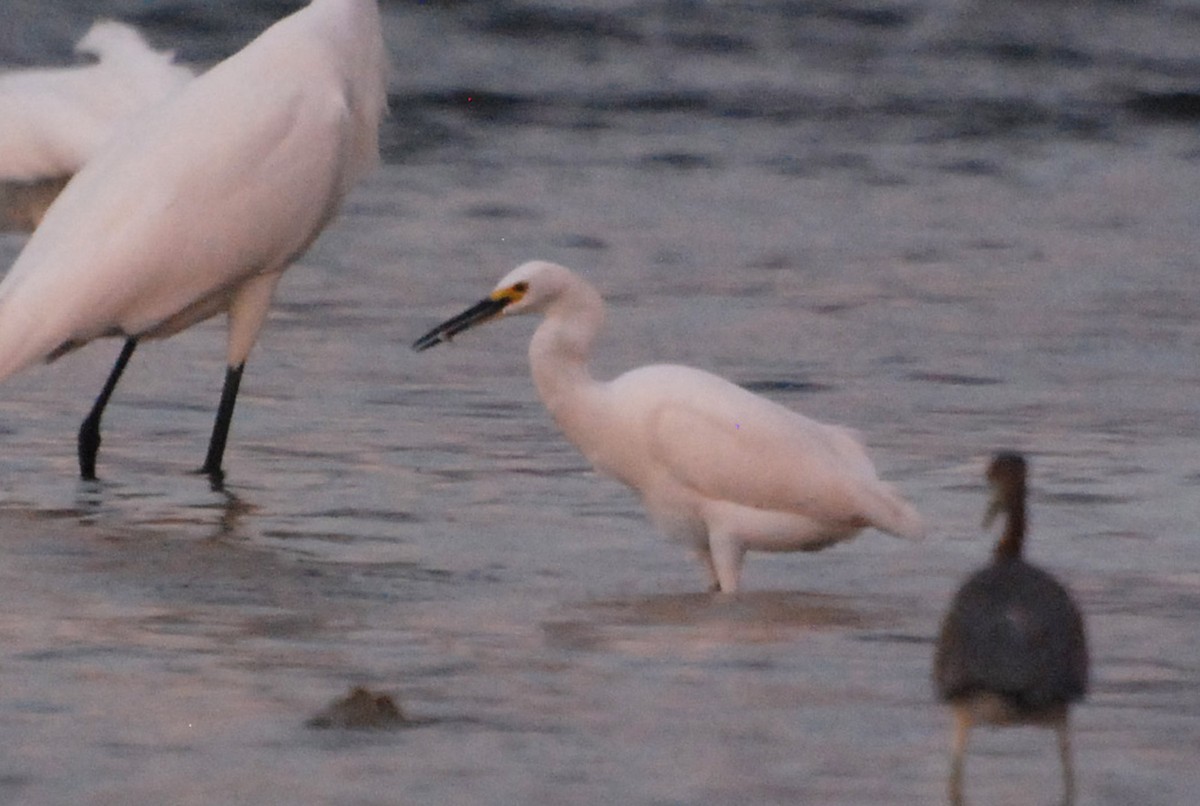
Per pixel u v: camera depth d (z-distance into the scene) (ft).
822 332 65.05
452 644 34.35
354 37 48.73
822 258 77.36
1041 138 106.83
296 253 47.80
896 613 36.70
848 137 105.29
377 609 36.50
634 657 33.73
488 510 44.27
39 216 52.47
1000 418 54.19
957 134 106.93
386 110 49.93
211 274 46.47
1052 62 123.65
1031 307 69.36
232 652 33.50
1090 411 55.21
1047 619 25.54
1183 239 82.89
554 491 46.09
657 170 95.25
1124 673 32.91
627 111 108.78
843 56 123.03
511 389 56.85
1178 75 121.39
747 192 90.94
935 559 40.63
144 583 37.73
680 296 70.08
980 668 25.40
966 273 75.05
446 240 78.69
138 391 55.62
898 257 77.82
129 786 27.30
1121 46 127.24
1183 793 27.71
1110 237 82.89
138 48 52.75
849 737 29.78
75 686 31.40
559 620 35.99
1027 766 28.66
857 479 37.86
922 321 67.00
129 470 47.42
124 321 45.98
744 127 106.52
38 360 45.29
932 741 29.66
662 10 128.16
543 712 30.71
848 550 41.32
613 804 27.02
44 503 44.14
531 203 86.53
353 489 45.91
